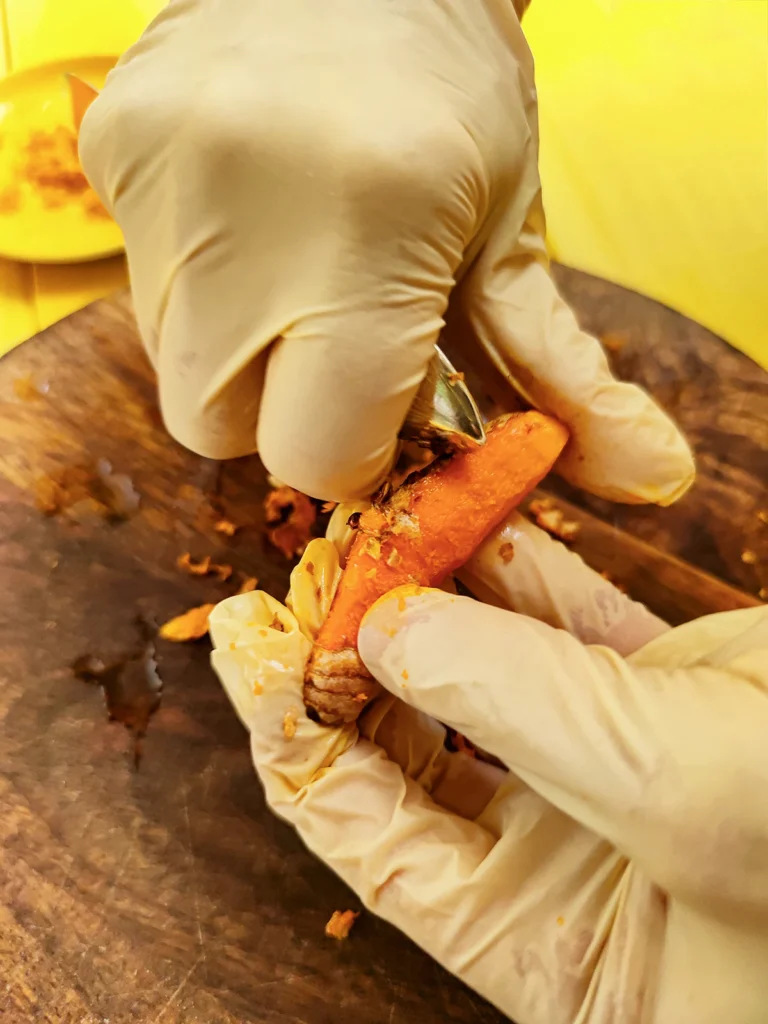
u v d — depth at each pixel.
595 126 0.24
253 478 0.17
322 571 0.15
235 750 0.15
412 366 0.11
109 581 0.16
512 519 0.15
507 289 0.14
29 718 0.15
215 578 0.16
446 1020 0.13
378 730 0.15
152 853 0.14
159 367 0.13
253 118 0.10
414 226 0.10
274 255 0.11
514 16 0.12
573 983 0.12
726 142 0.24
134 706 0.15
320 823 0.13
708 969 0.10
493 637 0.12
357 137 0.10
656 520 0.17
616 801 0.10
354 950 0.13
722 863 0.10
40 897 0.13
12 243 0.20
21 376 0.18
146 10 0.26
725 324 0.22
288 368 0.11
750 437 0.18
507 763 0.12
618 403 0.14
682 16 0.26
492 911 0.12
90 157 0.11
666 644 0.14
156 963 0.13
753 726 0.10
